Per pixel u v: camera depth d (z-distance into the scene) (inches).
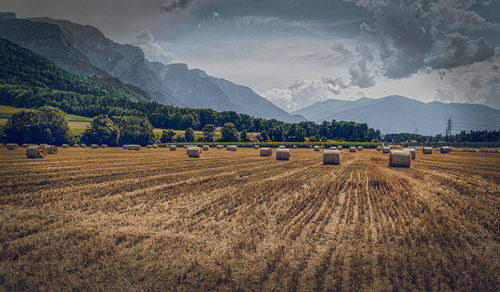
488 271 311.1
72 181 838.5
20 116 3580.2
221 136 5374.0
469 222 477.7
